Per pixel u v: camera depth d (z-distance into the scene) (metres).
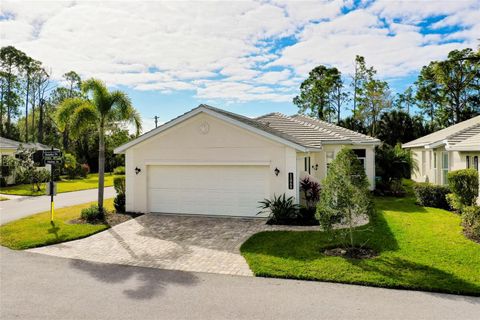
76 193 23.44
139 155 14.48
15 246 9.73
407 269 7.12
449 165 16.64
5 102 46.25
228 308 5.62
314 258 8.06
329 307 5.59
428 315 5.24
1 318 5.32
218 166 13.55
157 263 8.14
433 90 41.88
